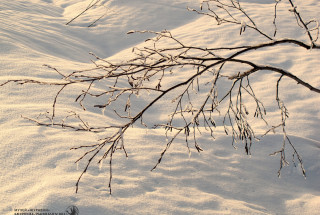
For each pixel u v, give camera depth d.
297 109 7.50
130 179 3.96
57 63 8.38
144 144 4.89
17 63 7.50
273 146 5.69
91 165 4.09
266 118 7.20
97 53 11.50
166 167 4.43
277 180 4.89
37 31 11.30
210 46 10.85
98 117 5.66
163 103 7.88
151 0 14.89
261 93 8.23
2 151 4.12
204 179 4.40
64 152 4.23
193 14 13.88
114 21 13.59
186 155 4.86
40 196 3.37
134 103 7.60
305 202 4.39
